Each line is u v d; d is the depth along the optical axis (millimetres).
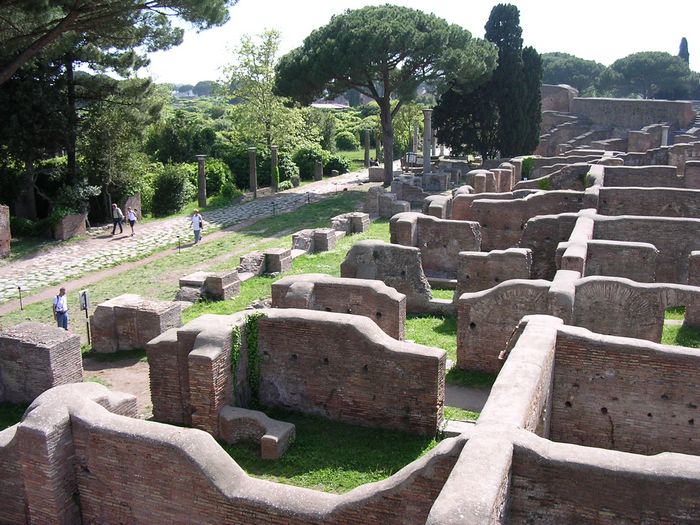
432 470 9102
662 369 12172
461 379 17422
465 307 17578
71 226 37344
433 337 20141
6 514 11633
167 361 15234
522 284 17000
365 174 62469
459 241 25906
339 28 43844
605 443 12875
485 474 7988
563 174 37969
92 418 10891
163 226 40625
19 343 16984
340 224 34594
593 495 8344
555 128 68875
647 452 12625
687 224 23547
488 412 9609
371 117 96812
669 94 99938
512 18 52219
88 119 39906
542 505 8648
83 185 39094
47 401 11203
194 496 10156
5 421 16453
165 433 10398
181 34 32969
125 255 33781
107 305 20500
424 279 22156
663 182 35469
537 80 54062
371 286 18109
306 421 15195
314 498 9625
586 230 22406
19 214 39531
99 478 10961
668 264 24078
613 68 103375
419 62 44844
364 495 9438
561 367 12797
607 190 29281
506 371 10969
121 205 41875
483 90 53562
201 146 61812
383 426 14742
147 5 25781
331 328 14766
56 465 10836
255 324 15367
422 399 14258
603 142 58344
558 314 16641
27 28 26203
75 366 17609
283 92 44938
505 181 43219
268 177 55719
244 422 14328
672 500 8008
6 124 35438
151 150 59656
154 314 20094
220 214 43812
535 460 8539
